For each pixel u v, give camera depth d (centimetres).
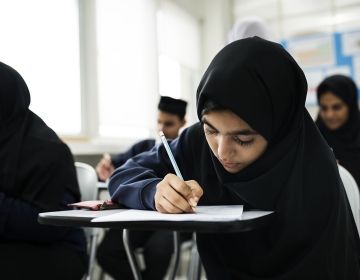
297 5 356
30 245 104
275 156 81
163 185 77
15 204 101
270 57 82
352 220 93
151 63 312
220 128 76
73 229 116
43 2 226
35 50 221
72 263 109
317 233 82
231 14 387
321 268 82
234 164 80
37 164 108
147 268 190
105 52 269
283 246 84
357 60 332
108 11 272
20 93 116
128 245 117
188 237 193
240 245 91
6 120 112
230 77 76
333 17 342
